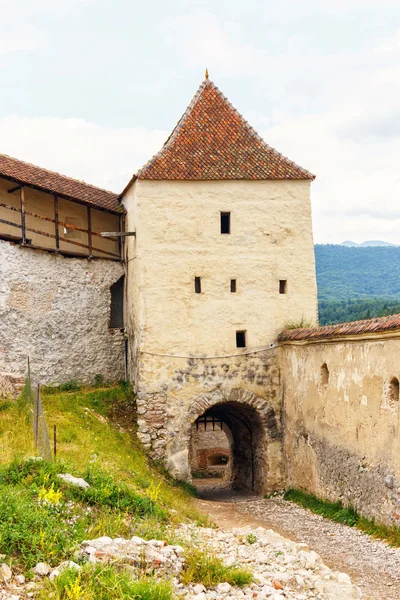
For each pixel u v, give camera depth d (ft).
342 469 61.98
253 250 83.30
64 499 44.24
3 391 74.28
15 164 85.25
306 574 39.91
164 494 60.49
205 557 38.50
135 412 82.43
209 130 86.17
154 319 80.59
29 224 91.04
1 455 54.49
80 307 88.53
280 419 82.02
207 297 81.92
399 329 49.93
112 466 60.80
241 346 82.89
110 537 39.81
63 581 31.60
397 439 51.34
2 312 78.18
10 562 33.53
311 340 69.10
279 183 84.23
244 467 93.04
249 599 34.35
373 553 48.49
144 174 80.64
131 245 88.02
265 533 51.72
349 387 60.34
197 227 82.17
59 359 85.46
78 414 76.07
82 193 90.38
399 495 50.80
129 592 31.35
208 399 80.79
